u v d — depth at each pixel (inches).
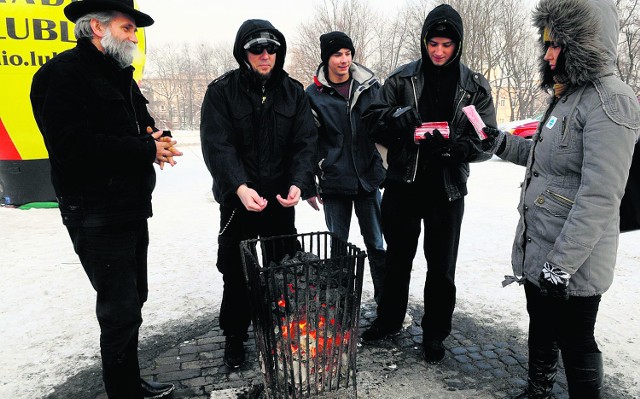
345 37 127.9
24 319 141.4
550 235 81.8
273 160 107.5
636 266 175.6
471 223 245.8
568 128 78.2
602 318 136.1
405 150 108.3
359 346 124.0
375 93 129.0
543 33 81.2
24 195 283.7
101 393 106.0
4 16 243.8
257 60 100.0
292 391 85.8
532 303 93.1
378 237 136.5
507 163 495.5
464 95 105.3
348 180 131.0
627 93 72.8
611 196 72.4
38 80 82.3
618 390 104.3
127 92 91.9
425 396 102.7
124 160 86.3
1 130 265.7
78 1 83.3
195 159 571.5
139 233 98.3
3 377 112.0
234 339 114.6
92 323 138.9
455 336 129.1
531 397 98.7
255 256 87.3
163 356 120.9
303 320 86.1
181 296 157.9
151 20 91.1
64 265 186.7
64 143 79.7
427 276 115.6
